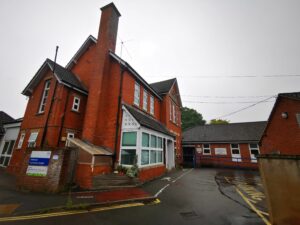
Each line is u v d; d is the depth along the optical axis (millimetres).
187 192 7625
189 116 44438
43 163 7008
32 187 6848
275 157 3982
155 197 6555
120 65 11609
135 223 4246
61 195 6254
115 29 13078
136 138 9617
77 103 11742
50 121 10164
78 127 11445
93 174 7633
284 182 3746
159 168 12148
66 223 4105
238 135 22812
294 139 11328
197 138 24719
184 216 4777
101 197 6168
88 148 8359
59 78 10766
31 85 12789
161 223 4277
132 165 9344
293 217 3475
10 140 13656
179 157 20266
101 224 4129
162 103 17797
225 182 10406
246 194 7387
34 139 10672
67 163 7098
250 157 20469
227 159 21375
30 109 12375
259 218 4648
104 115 10977
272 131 13125
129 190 7527
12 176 9883
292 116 11562
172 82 20062
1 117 18516
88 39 14148
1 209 4727
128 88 11945
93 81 11391
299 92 11727
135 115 10258
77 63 14844
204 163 22344
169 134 14742
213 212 5117
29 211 4625
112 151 9820
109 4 12859
